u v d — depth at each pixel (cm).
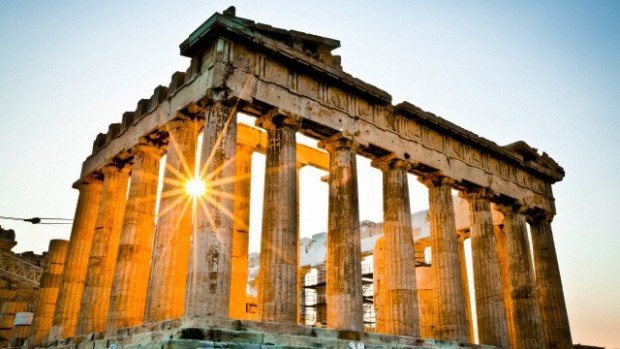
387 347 2298
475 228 3300
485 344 3002
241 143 3216
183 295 2380
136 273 2502
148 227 2638
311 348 1969
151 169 2747
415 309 2655
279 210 2330
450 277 2917
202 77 2361
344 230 2508
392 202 2831
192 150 2473
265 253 2294
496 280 3142
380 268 3753
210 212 2077
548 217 3809
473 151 3391
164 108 2627
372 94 2825
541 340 3244
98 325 2672
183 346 1627
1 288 5116
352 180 2627
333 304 2422
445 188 3100
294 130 2489
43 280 3306
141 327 2073
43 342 2917
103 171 3098
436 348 2558
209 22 2309
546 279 3656
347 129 2683
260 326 2000
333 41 2722
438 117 3155
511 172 3631
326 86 2684
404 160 2909
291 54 2511
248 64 2391
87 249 3112
